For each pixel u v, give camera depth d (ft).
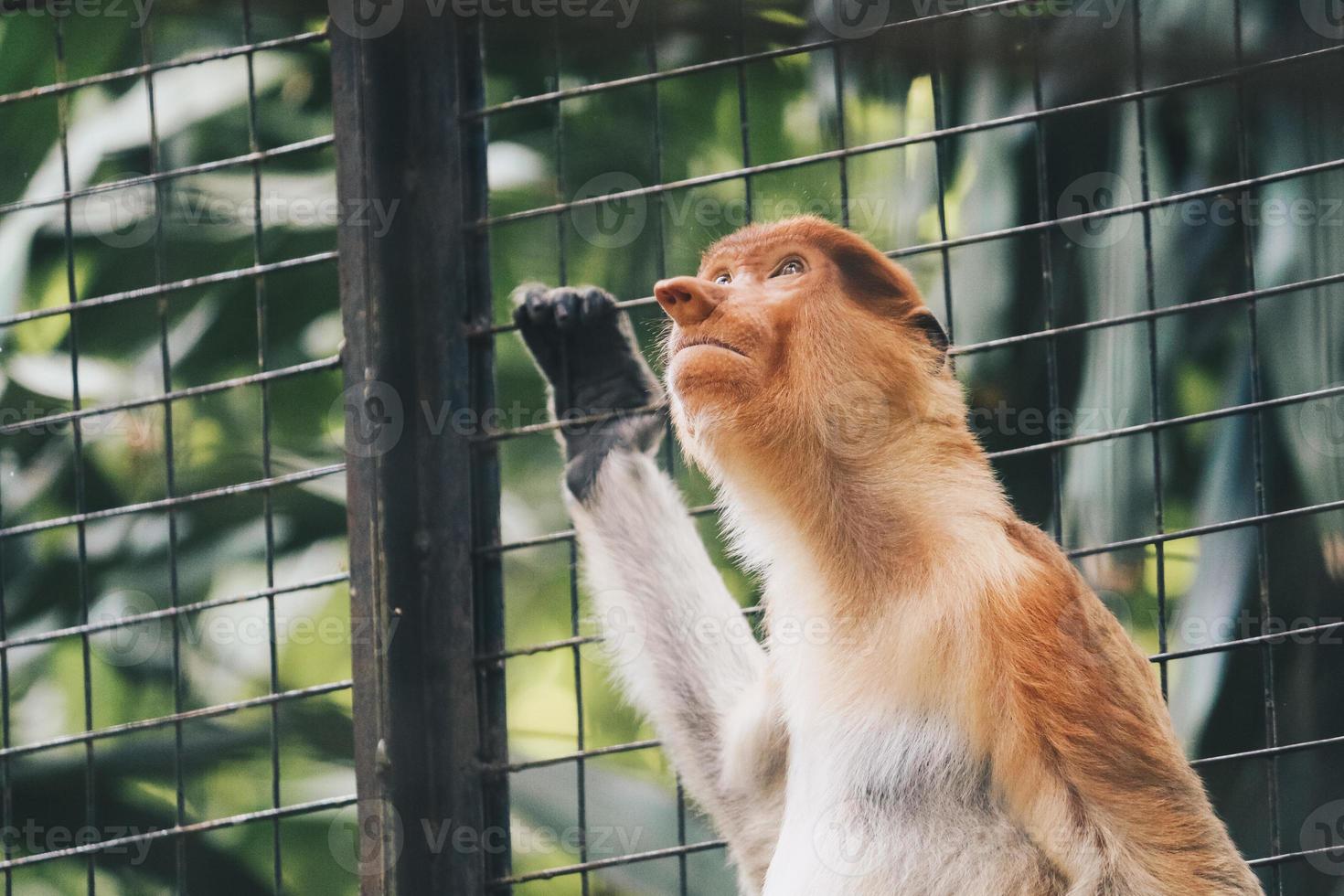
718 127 69.10
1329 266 54.65
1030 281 58.03
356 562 36.11
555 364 47.75
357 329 36.35
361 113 36.58
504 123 69.10
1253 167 55.31
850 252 40.93
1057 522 38.65
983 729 36.96
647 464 47.55
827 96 62.54
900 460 39.50
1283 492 55.72
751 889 43.42
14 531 40.06
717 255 41.81
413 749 36.04
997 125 37.93
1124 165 57.11
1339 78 42.34
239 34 69.21
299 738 67.72
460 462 36.60
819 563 39.63
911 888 36.83
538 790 66.28
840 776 38.40
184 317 69.05
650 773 71.15
